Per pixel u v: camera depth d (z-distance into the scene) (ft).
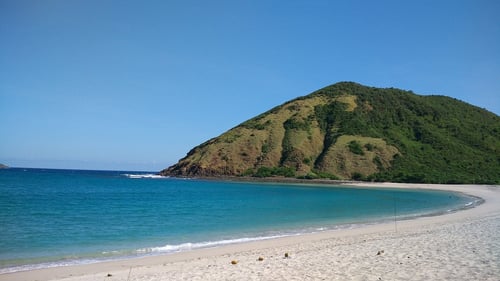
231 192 241.76
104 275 44.93
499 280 34.96
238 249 62.18
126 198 184.65
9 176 439.63
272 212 126.41
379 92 580.30
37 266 51.21
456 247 52.13
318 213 124.06
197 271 44.09
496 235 63.10
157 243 69.87
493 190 268.41
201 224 96.27
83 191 231.50
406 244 56.70
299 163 439.22
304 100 572.51
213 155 481.05
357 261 45.44
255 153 468.75
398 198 199.62
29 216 107.76
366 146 446.60
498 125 543.80
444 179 367.25
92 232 82.33
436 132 497.46
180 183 364.79
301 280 37.35
